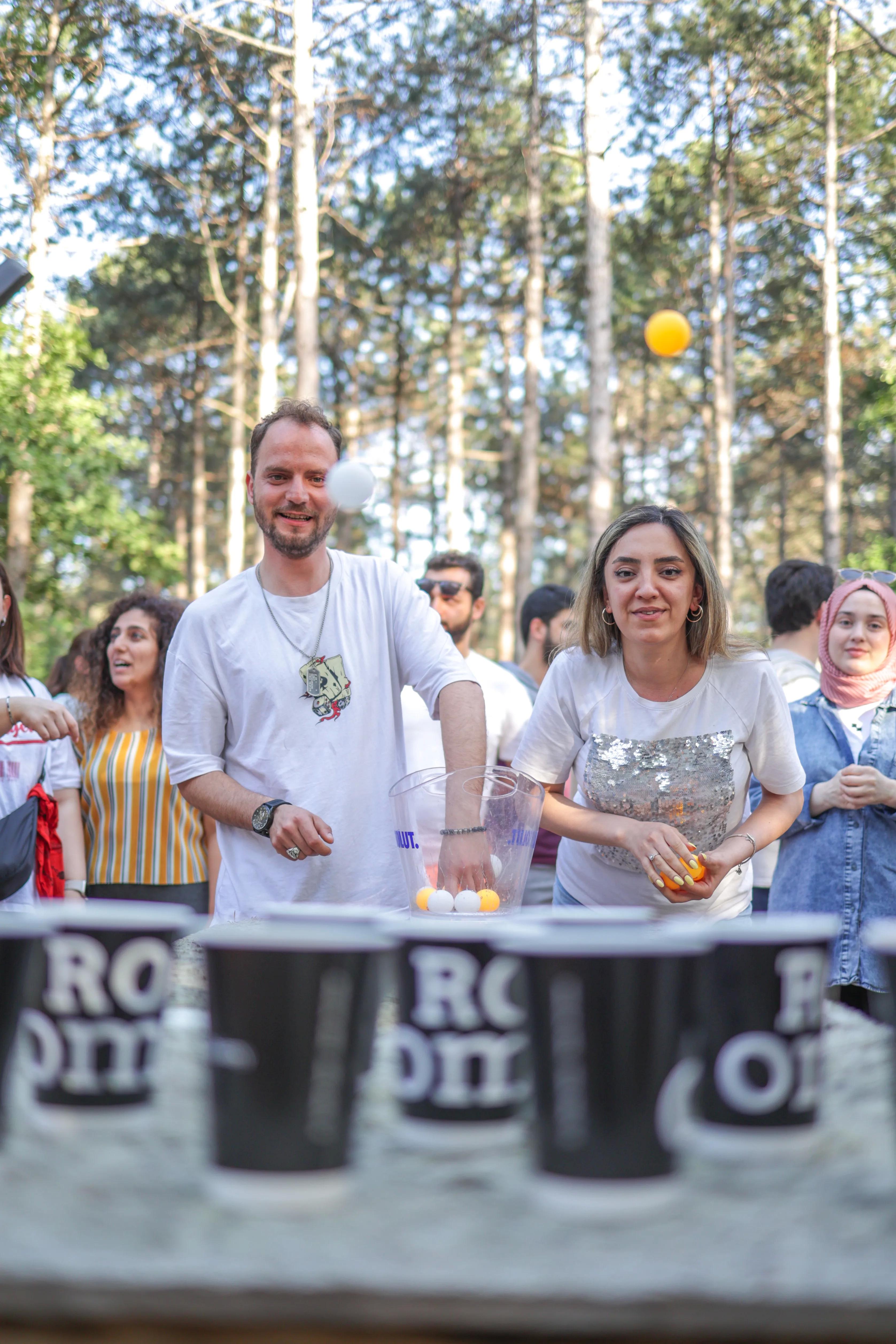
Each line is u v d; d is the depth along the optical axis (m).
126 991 0.63
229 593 2.26
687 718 2.25
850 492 27.00
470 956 0.63
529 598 4.74
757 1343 0.42
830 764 3.19
